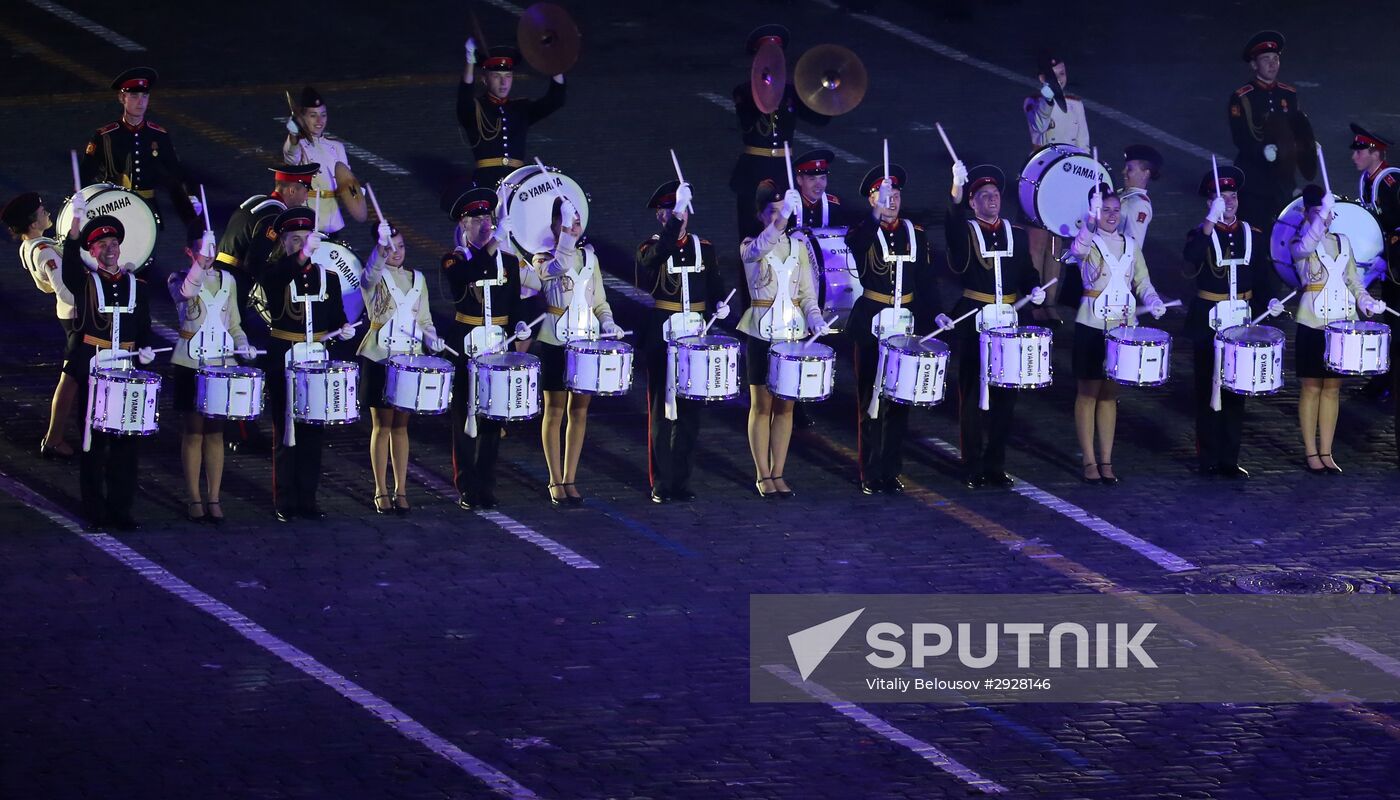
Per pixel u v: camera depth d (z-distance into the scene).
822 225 77.62
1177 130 106.25
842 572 65.94
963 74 113.00
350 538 68.00
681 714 56.91
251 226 75.56
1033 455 75.69
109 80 108.56
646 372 80.81
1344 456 75.94
